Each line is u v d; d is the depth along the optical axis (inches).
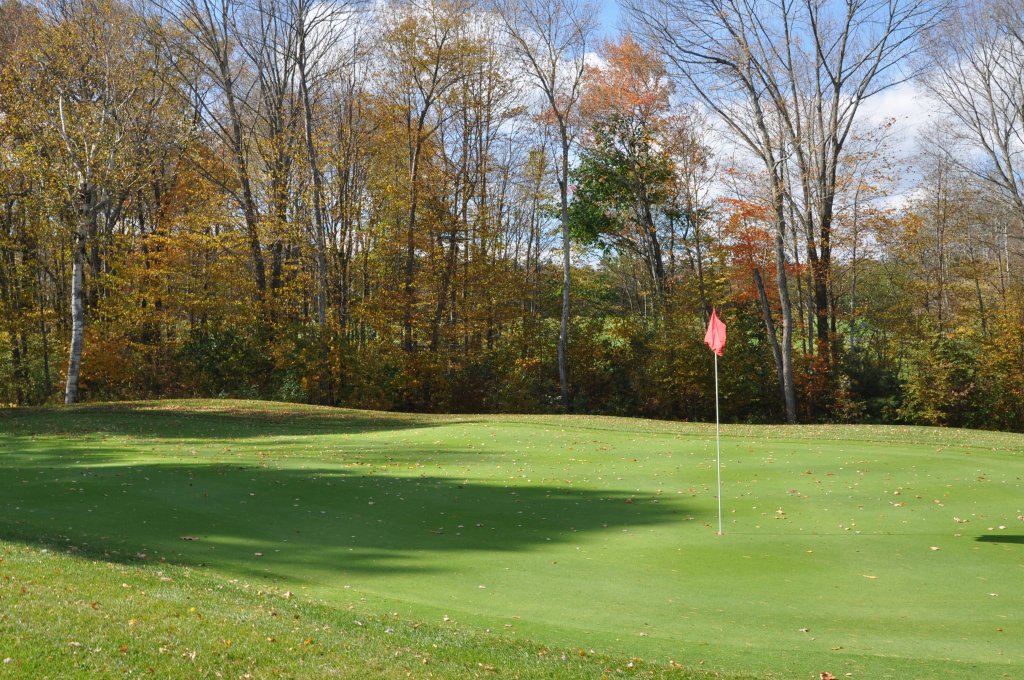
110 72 1244.5
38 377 1494.8
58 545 374.3
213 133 1533.0
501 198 1803.6
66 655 224.1
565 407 1518.2
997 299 1637.6
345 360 1435.8
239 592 307.9
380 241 1608.0
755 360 1524.4
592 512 517.3
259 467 649.0
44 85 1239.5
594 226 1758.1
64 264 1469.0
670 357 1531.7
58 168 1219.2
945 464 661.9
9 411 1096.8
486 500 546.9
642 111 1615.4
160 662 224.8
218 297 1497.3
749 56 1282.0
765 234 1440.7
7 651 223.0
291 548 410.9
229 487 561.9
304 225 1482.5
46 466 641.0
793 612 312.2
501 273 1668.3
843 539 448.1
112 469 622.5
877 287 2011.6
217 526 454.6
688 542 441.1
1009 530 467.5
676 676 234.5
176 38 1397.6
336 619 277.9
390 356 1489.9
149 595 289.1
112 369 1395.2
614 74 1596.9
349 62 1486.2
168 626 253.8
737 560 399.9
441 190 1589.6
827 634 283.9
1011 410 1373.0
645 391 1555.1
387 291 1566.2
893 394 1439.5
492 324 1686.8
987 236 1633.9
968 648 269.9
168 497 523.5
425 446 804.6
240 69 1540.4
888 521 491.8
